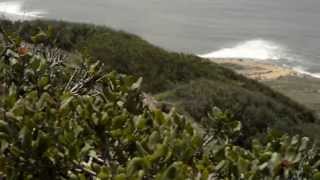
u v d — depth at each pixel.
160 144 2.76
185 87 18.78
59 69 4.65
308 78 50.84
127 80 3.91
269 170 2.81
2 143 2.92
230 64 54.12
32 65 4.29
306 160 2.92
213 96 18.09
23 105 3.24
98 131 3.18
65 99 3.49
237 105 17.56
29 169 2.91
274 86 46.72
